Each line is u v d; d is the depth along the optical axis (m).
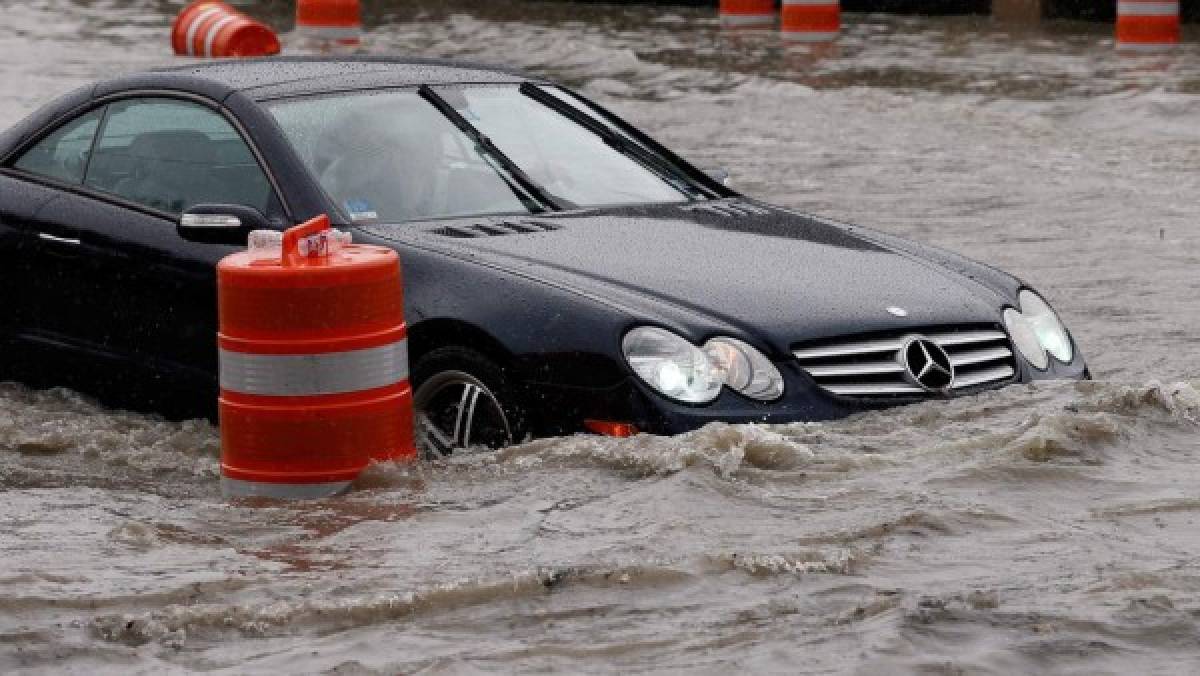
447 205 16.94
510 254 15.84
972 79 45.91
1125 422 14.84
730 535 12.52
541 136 18.11
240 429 14.21
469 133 17.72
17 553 12.69
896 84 45.41
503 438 15.02
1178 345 20.33
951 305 16.03
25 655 10.67
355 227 16.38
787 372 14.91
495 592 11.51
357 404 14.16
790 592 11.44
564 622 11.03
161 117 17.88
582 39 58.62
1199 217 28.25
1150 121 38.31
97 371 17.59
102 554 12.64
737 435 14.16
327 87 17.75
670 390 14.51
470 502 13.67
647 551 12.22
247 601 11.50
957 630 10.68
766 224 17.34
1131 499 13.20
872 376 15.27
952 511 12.84
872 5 71.38
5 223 18.22
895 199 30.23
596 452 14.24
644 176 18.19
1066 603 11.08
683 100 43.66
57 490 14.84
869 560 11.97
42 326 18.02
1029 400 15.45
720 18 65.25
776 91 44.44
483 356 15.12
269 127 17.09
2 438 16.58
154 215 17.39
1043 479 13.62
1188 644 10.42
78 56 51.94
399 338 14.43
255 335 14.09
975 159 34.25
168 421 17.23
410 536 12.88
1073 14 65.62
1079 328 21.22
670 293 15.29
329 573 12.06
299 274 13.98
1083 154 34.59
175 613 11.17
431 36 59.94
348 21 58.97
